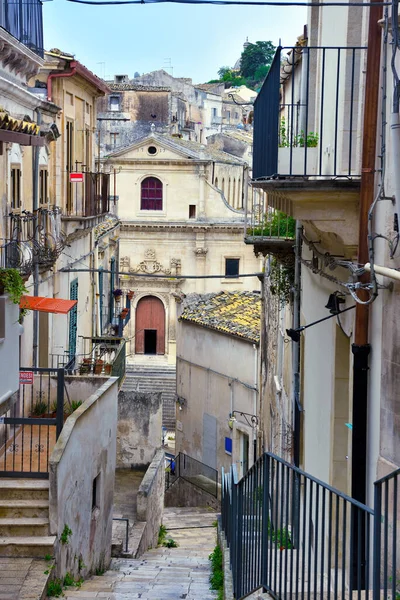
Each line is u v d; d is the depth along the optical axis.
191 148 57.38
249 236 17.09
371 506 9.80
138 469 25.59
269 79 11.39
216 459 36.03
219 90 100.94
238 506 11.09
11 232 16.44
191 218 56.78
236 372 34.19
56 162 22.83
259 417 30.45
